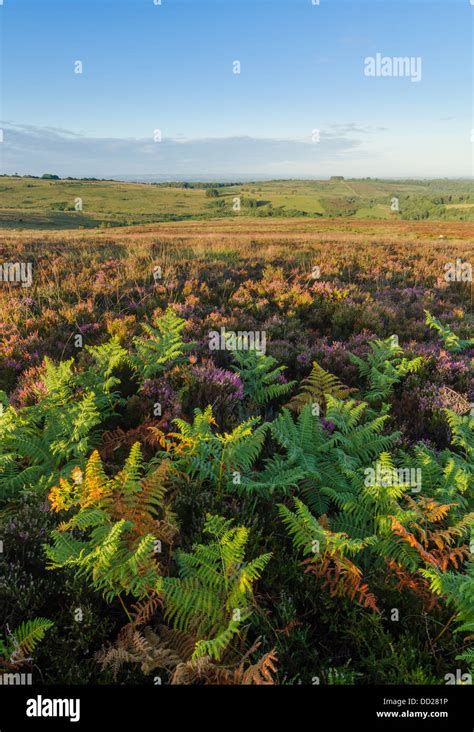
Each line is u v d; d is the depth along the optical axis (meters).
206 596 2.92
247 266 13.90
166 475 3.99
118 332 7.54
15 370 6.56
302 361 7.02
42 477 4.04
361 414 5.68
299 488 4.29
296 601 3.20
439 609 3.11
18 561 3.14
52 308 9.26
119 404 5.67
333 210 149.00
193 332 7.99
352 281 12.82
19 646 2.59
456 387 6.66
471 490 4.25
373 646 2.93
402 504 4.01
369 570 3.44
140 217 135.88
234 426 5.05
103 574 2.99
